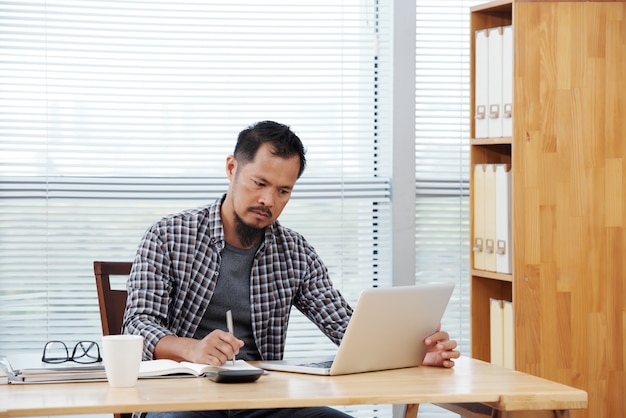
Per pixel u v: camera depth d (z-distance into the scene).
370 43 3.99
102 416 3.55
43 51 3.71
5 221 3.69
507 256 3.37
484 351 3.63
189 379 2.07
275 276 2.66
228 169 2.61
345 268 3.97
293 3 3.91
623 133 3.35
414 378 2.12
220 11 3.82
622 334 3.35
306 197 3.93
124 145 3.78
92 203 3.75
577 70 3.33
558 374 3.32
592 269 3.34
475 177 3.56
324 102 3.93
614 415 3.34
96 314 3.76
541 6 3.31
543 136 3.32
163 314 2.49
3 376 2.00
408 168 3.95
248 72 3.88
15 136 3.69
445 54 4.02
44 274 3.72
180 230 2.58
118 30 3.75
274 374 2.18
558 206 3.32
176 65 3.81
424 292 2.26
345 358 2.14
